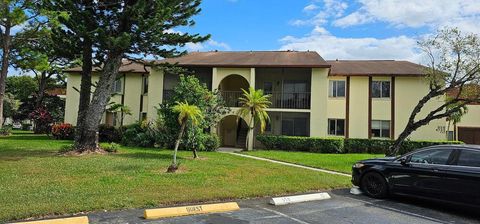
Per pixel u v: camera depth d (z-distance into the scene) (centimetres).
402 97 2406
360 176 919
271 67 2295
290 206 762
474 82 1545
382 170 874
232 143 2673
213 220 636
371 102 2447
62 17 1498
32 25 2202
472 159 737
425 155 816
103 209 662
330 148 2156
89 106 1584
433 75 1630
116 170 1082
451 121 2541
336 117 2488
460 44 1561
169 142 1948
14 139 2275
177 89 1591
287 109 2350
